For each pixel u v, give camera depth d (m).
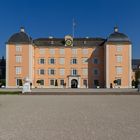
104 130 12.90
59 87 100.06
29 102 30.05
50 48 100.69
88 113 19.62
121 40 95.81
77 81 100.19
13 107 24.25
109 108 23.20
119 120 16.11
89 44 101.00
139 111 20.86
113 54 95.69
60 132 12.45
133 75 114.31
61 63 100.62
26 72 95.62
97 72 100.44
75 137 11.32
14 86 95.38
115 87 94.94
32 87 97.31
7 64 95.75
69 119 16.61
